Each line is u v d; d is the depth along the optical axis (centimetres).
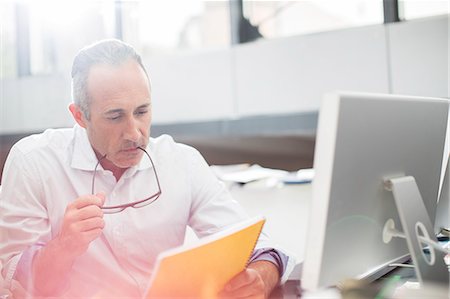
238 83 393
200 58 404
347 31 353
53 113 454
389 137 92
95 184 140
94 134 127
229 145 400
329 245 86
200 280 94
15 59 465
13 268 121
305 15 371
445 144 115
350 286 91
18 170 136
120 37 416
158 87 418
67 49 440
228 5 393
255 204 222
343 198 87
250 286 106
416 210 97
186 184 148
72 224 109
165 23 409
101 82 121
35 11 450
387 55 341
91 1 422
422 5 333
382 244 99
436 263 97
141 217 140
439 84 326
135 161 129
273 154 385
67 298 124
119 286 136
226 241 92
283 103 378
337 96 81
